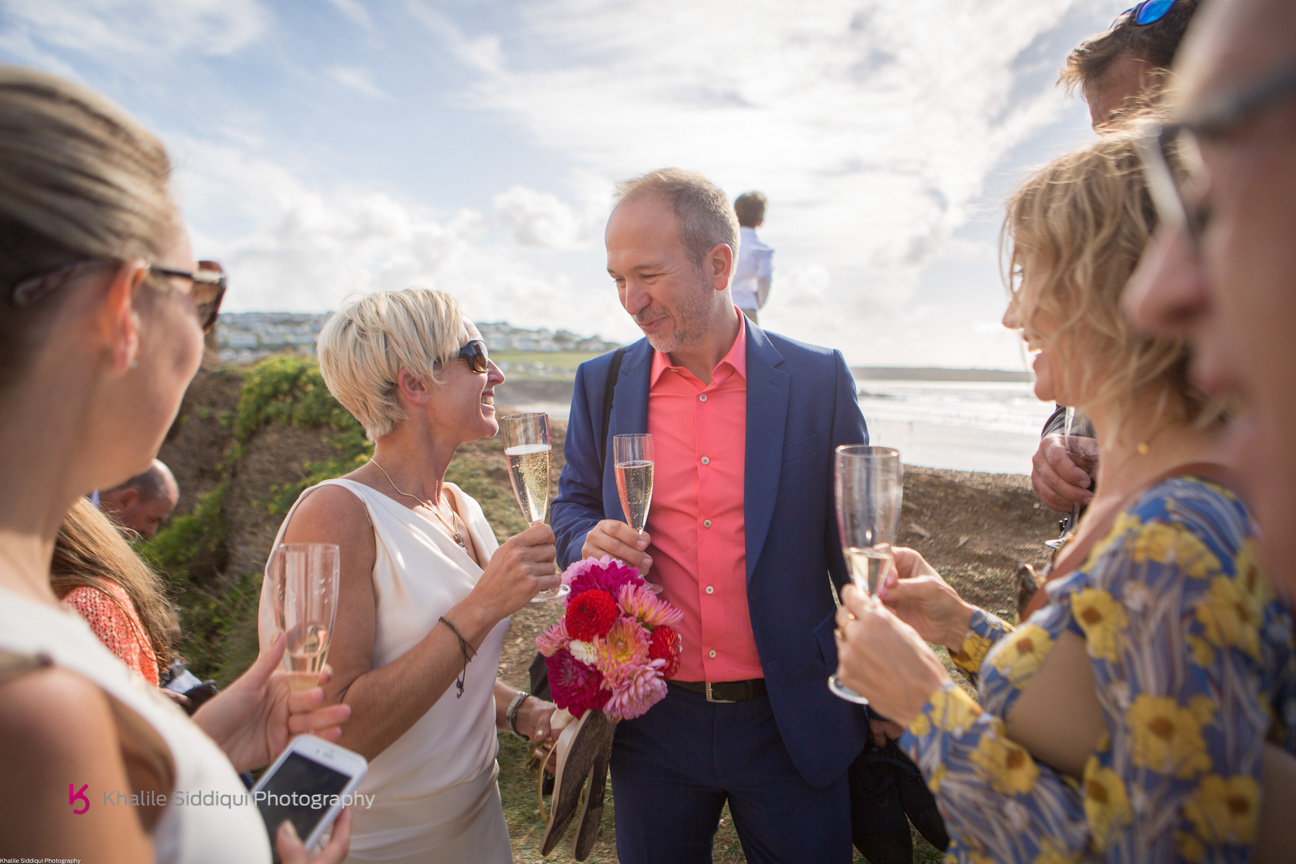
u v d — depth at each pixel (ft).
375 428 6.16
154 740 2.15
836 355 7.04
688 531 6.77
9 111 2.11
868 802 6.79
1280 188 1.24
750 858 6.77
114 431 2.41
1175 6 5.76
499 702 6.76
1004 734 2.97
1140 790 2.44
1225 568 2.43
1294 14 1.21
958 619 4.42
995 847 2.86
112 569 5.10
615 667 5.29
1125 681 2.52
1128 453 3.10
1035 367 3.63
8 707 1.79
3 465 2.17
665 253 6.47
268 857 2.66
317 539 5.37
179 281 2.52
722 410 6.87
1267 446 1.34
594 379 7.73
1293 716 2.60
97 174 2.22
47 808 1.80
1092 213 3.05
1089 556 3.06
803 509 6.56
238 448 25.53
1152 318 1.54
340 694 5.01
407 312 5.99
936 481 17.31
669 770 6.61
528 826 9.80
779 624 6.33
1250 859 2.45
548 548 5.57
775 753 6.41
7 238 2.07
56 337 2.20
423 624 5.49
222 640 18.17
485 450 21.29
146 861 2.06
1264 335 1.28
